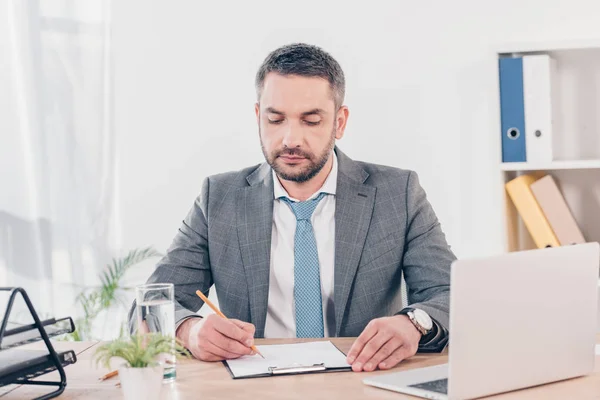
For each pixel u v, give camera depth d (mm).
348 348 1697
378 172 2102
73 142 3311
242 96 3248
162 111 3297
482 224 3062
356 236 2002
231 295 2027
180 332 1719
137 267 3336
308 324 1987
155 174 3311
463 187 3072
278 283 2016
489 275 1298
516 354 1345
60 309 3314
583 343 1437
